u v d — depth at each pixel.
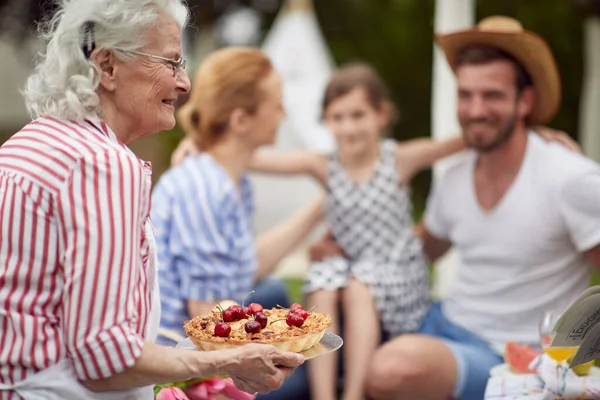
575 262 3.59
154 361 1.87
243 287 3.83
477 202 3.80
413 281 4.19
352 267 4.12
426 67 12.63
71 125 1.96
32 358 1.89
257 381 2.00
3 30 10.85
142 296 2.01
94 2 1.96
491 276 3.72
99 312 1.82
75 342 1.83
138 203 1.91
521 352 2.92
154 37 2.02
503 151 3.68
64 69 1.96
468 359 3.53
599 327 2.34
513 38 3.61
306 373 3.99
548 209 3.53
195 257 3.60
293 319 2.21
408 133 12.75
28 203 1.86
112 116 2.04
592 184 3.41
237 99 3.87
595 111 8.86
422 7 12.62
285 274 7.45
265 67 3.95
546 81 3.71
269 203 7.24
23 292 1.88
